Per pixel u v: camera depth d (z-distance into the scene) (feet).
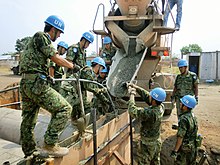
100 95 16.65
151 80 21.63
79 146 10.48
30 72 9.06
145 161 14.38
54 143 9.15
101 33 21.35
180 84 20.07
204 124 23.66
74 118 15.78
